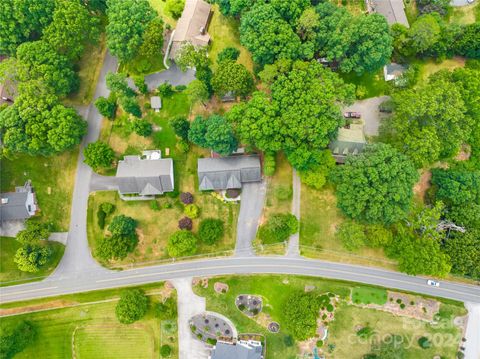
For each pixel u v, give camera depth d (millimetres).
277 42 79750
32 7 81875
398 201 76875
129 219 86625
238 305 88250
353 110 89500
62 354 90000
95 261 90625
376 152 78250
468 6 91812
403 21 89125
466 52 87312
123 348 89812
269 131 77312
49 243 90938
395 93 84375
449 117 76812
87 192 91625
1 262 91188
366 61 80438
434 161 84750
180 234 84312
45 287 90812
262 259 88812
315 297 87125
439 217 80938
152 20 86500
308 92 77188
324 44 82312
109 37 85500
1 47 85125
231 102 90438
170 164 88125
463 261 80188
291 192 88688
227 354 84750
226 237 89250
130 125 86688
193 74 91750
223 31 92625
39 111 81625
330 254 87875
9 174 92062
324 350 87188
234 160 87188
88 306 90125
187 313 89250
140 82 88250
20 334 86250
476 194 81438
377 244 80438
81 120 87125
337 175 80375
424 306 86375
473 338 85688
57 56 83938
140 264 90000
